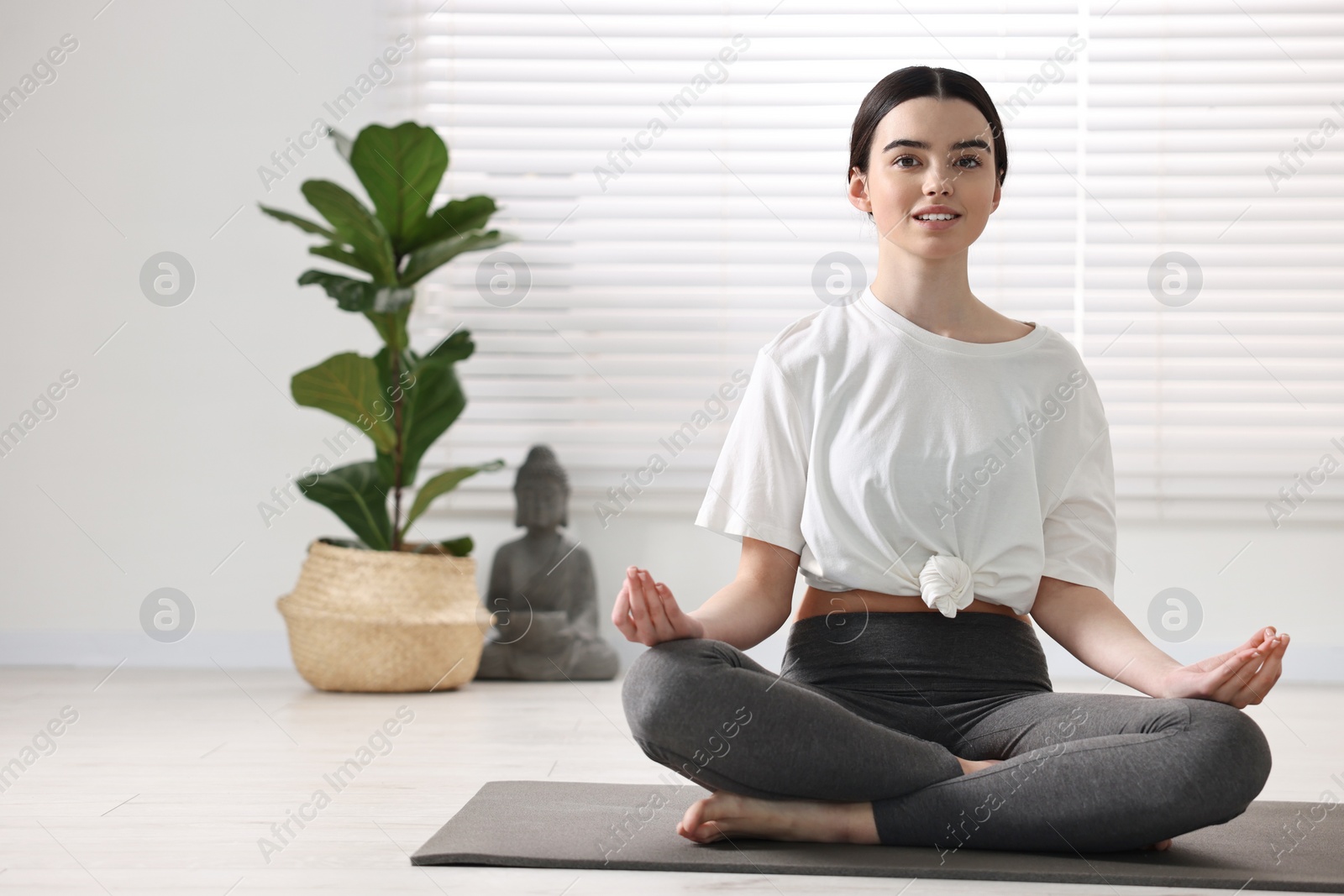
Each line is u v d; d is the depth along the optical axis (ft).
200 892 3.57
